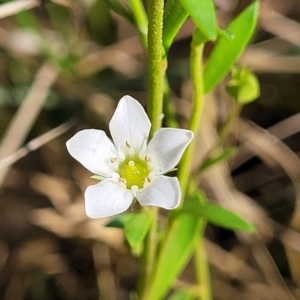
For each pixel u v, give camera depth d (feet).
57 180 0.22
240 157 0.22
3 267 0.22
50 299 0.21
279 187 0.21
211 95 0.21
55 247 0.22
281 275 0.21
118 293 0.21
